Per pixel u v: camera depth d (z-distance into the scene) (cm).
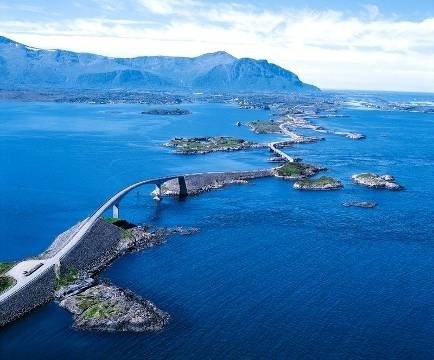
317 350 11775
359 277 15862
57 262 15550
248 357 11506
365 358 11506
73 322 13075
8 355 11650
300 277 15788
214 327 12731
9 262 16125
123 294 14175
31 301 13825
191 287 15038
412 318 13275
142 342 12125
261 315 13312
